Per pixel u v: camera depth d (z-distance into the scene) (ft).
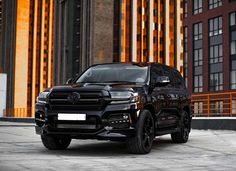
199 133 43.86
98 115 23.81
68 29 202.49
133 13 198.59
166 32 211.41
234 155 26.00
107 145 31.37
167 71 31.58
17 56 310.04
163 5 212.02
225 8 165.68
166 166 21.17
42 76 328.90
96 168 20.13
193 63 181.57
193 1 183.83
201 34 178.60
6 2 322.34
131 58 196.44
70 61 196.65
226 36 164.45
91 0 187.83
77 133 24.21
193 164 22.02
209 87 171.94
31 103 320.29
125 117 24.09
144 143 25.61
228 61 162.81
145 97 25.63
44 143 27.48
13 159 22.93
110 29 190.08
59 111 24.58
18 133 47.47
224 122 49.62
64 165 20.93
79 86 24.89
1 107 155.02
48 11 334.24
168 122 29.50
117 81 27.58
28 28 319.27
